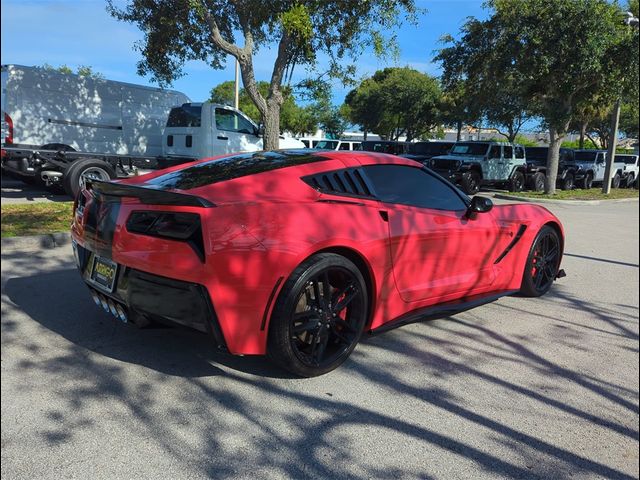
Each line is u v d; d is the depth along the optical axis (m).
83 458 2.56
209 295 3.03
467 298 4.75
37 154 10.05
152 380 3.38
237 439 2.79
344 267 3.45
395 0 11.02
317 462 2.63
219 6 11.99
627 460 2.82
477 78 19.88
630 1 18.64
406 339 4.35
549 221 5.51
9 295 4.87
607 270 7.42
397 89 36.44
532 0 15.79
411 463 2.67
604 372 3.89
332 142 26.48
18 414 2.91
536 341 4.44
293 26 9.87
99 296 3.59
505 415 3.20
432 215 4.24
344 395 3.33
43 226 7.55
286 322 3.20
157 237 3.15
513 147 20.20
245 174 3.62
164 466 2.53
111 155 10.98
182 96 13.89
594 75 16.72
